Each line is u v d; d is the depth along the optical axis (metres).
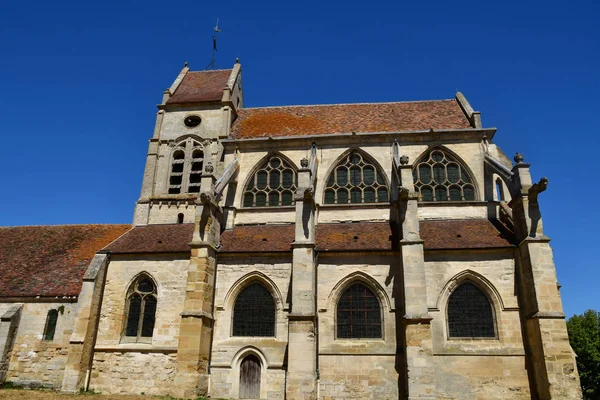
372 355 25.89
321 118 39.00
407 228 26.34
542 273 24.94
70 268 33.22
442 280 26.83
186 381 25.00
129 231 33.78
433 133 33.72
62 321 30.31
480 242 27.62
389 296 26.86
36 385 29.14
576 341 60.44
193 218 34.62
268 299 28.06
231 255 28.78
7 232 38.81
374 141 34.53
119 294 29.39
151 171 36.84
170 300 28.69
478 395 24.61
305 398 23.89
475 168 32.91
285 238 30.05
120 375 27.58
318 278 27.66
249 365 26.80
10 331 29.89
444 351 25.45
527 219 26.14
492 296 26.34
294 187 34.09
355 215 32.28
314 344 24.89
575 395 22.73
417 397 23.17
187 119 38.62
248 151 35.56
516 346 25.25
